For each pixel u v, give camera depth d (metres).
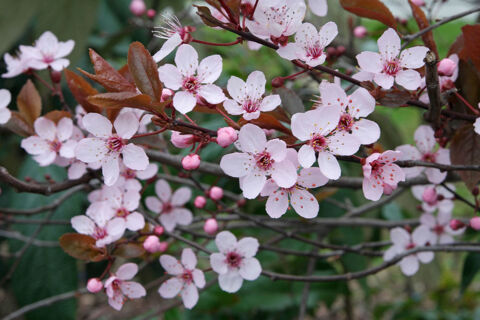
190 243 0.29
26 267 0.42
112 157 0.25
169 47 0.25
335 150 0.24
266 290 0.48
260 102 0.25
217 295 0.44
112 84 0.24
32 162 0.45
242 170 0.24
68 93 0.46
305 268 0.50
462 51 0.27
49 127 0.30
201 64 0.26
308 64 0.25
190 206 0.44
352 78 0.25
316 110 0.24
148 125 0.33
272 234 0.47
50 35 0.32
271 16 0.25
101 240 0.28
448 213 0.34
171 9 0.54
